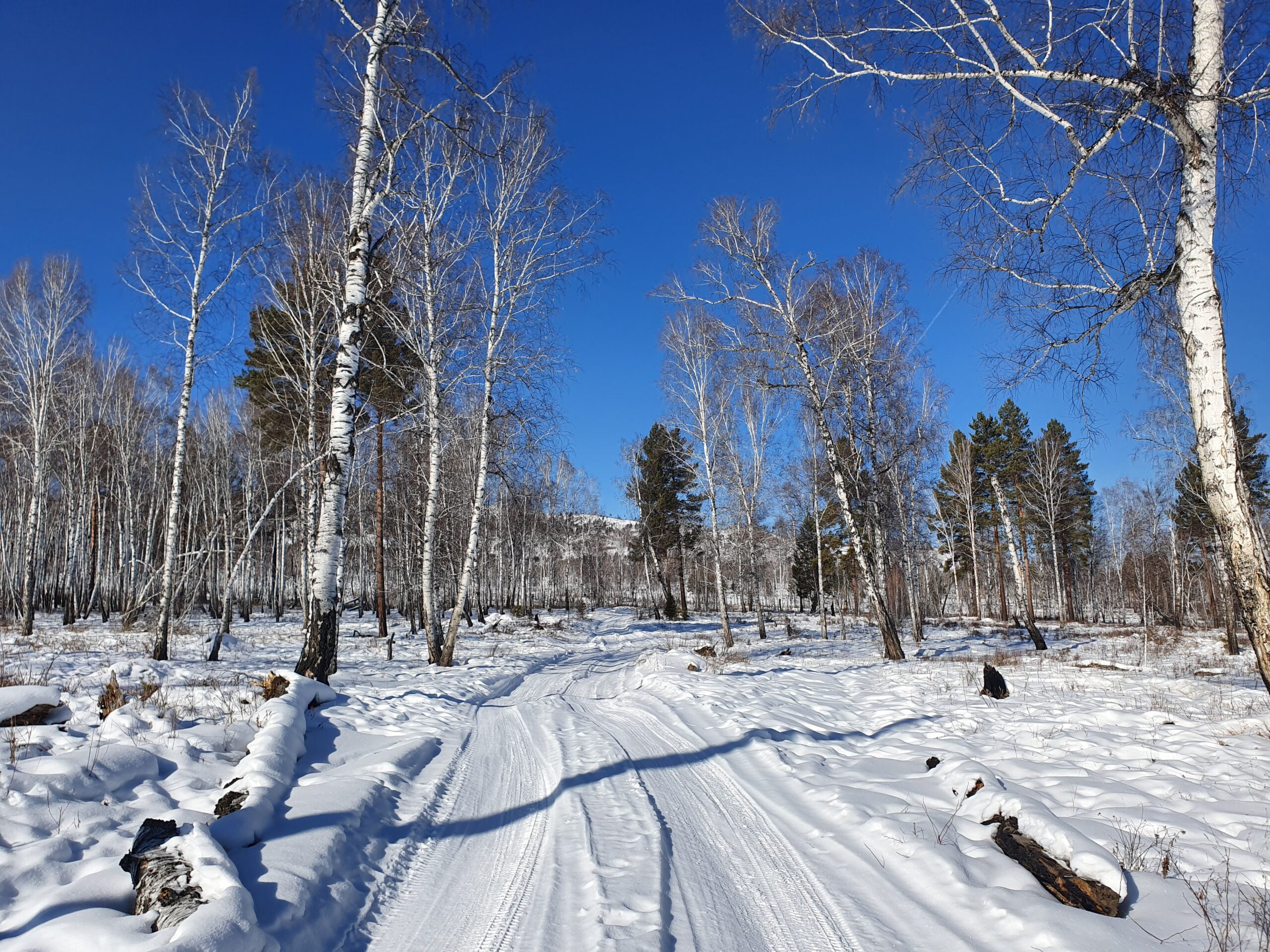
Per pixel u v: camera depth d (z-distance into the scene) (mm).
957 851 4613
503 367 16203
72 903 3559
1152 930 3574
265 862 4078
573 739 8039
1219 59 6059
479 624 32688
